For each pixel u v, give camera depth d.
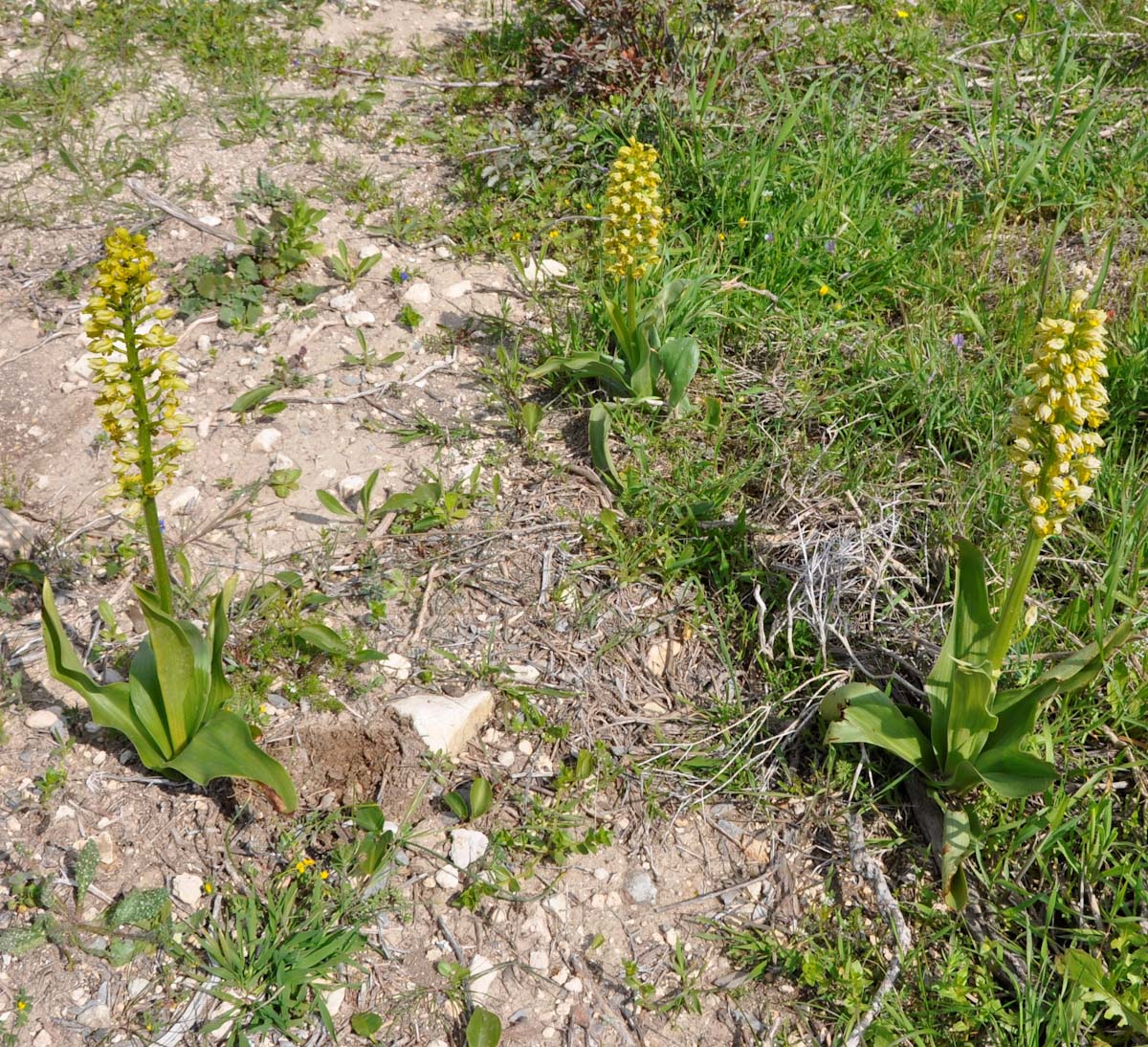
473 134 1.73
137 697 0.85
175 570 1.08
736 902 0.87
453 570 1.09
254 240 1.46
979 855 0.85
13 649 1.00
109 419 0.77
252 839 0.87
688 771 0.95
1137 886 0.81
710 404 1.21
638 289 1.35
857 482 1.14
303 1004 0.78
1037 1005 0.76
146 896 0.82
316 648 1.00
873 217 1.48
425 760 0.92
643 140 1.64
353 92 1.87
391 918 0.84
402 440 1.24
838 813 0.92
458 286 1.46
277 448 1.24
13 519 1.13
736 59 1.75
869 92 1.79
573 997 0.81
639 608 1.07
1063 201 1.55
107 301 0.74
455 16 2.13
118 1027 0.76
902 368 1.27
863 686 0.90
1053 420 0.74
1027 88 1.79
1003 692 0.87
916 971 0.81
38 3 1.99
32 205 1.57
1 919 0.81
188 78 1.88
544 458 1.22
